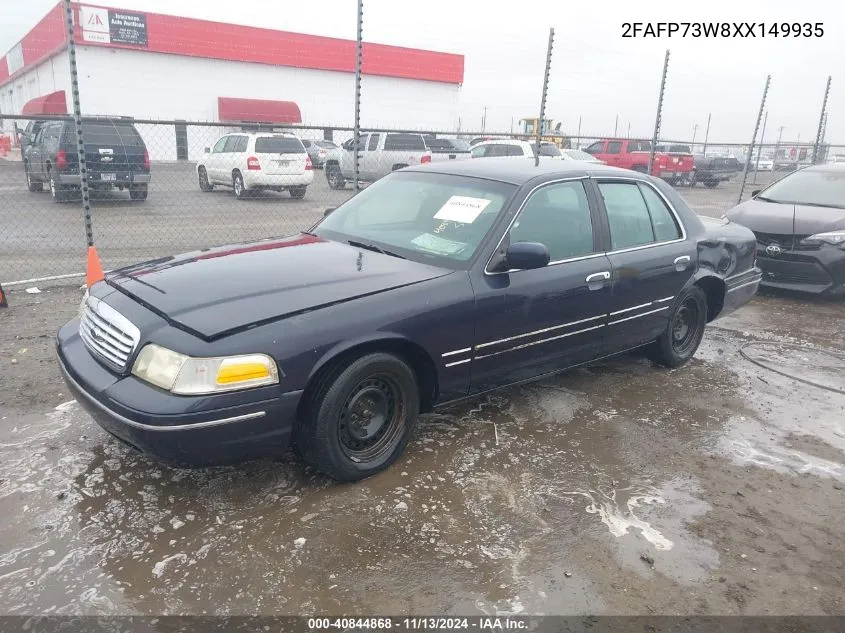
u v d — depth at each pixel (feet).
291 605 8.63
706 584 9.44
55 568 9.09
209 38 114.93
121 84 109.19
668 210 17.02
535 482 11.87
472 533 10.29
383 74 132.87
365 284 11.48
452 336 12.05
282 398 10.08
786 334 22.31
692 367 18.44
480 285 12.41
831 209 27.43
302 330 10.27
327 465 10.93
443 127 143.02
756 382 17.48
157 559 9.36
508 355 13.19
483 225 13.17
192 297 10.66
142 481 11.23
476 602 8.83
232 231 36.47
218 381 9.57
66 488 10.94
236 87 120.37
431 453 12.68
